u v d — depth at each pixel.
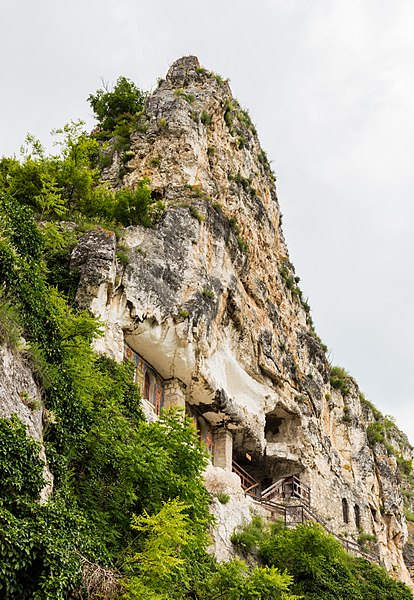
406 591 31.44
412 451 78.75
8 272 17.95
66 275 26.80
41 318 18.61
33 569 13.52
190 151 38.66
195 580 19.25
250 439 35.19
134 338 28.61
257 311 38.41
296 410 39.84
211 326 31.73
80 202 33.50
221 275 34.34
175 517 16.16
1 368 15.37
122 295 28.03
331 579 27.30
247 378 35.59
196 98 42.06
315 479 39.91
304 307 50.28
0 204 20.28
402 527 51.31
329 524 39.09
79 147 34.97
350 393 50.78
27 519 13.77
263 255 42.53
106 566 15.19
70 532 14.58
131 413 23.83
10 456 14.11
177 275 31.12
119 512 17.50
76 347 20.34
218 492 28.88
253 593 20.38
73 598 13.98
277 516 31.69
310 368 45.25
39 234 20.88
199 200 35.59
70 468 17.59
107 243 27.67
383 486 51.47
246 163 44.91
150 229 32.09
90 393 19.83
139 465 18.00
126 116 48.28
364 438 49.47
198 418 33.09
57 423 17.09
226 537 26.77
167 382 30.53
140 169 38.62
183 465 19.92
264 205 45.66
